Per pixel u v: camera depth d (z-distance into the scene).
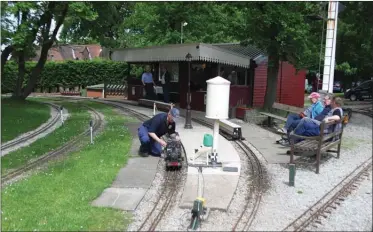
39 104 22.72
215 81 9.21
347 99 7.63
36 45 22.67
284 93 22.48
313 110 11.16
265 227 6.21
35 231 5.98
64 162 9.78
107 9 23.19
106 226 6.20
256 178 8.64
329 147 9.39
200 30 28.00
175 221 6.46
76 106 22.05
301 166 9.58
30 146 11.98
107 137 12.64
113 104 22.48
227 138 12.74
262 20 16.33
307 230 6.07
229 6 17.94
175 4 24.17
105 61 37.88
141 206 7.10
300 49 16.75
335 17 8.54
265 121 16.06
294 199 7.41
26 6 17.66
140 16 28.06
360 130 6.46
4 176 8.91
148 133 10.30
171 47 19.02
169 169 9.23
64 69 38.06
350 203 6.95
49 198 7.32
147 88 21.28
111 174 8.72
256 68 20.53
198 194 7.53
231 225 6.30
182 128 14.27
